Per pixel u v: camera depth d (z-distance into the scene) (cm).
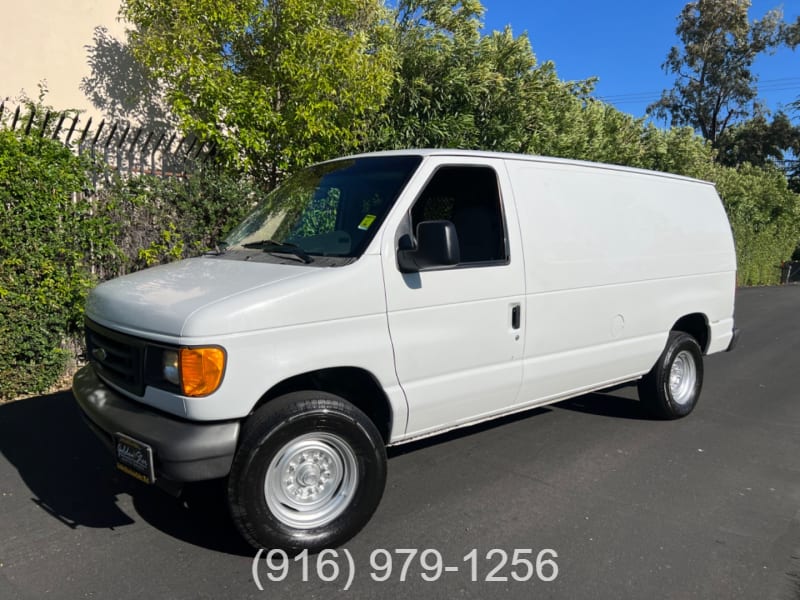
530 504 395
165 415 298
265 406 306
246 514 298
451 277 368
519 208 414
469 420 398
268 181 761
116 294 335
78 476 411
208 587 296
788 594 306
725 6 4059
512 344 405
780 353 955
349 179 397
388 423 352
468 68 902
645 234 511
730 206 2336
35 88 776
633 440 521
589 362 465
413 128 862
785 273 3241
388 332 341
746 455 496
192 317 283
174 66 657
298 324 306
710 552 343
